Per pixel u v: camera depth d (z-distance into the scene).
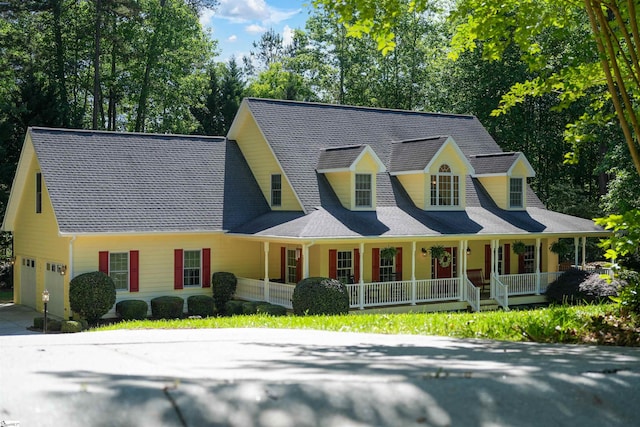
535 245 33.00
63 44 45.94
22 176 28.16
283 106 30.86
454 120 35.81
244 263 28.06
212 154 30.09
